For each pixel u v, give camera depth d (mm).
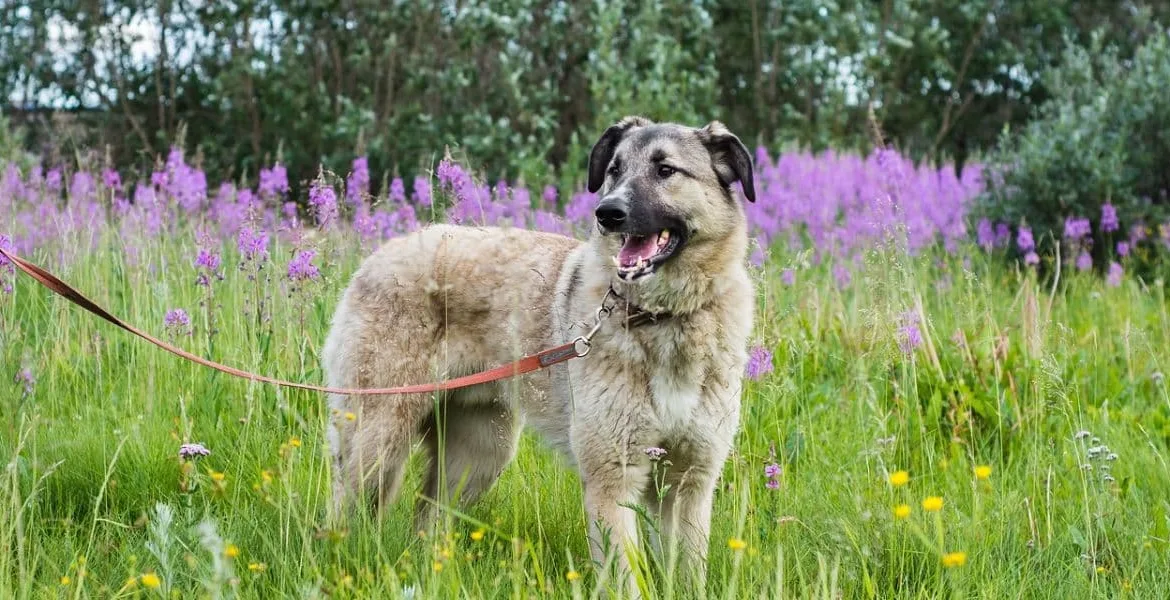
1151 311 7684
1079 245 9227
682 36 16047
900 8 17062
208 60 16141
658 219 4156
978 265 9117
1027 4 19547
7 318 5148
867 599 3609
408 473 4902
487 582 3668
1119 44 19797
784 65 17438
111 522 3947
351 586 3365
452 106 14844
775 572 3553
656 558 3928
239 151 15438
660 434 4043
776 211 9562
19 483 4309
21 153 11273
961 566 3521
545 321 4492
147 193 7484
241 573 3709
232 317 6156
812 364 6020
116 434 4844
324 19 15734
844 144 15961
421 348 4633
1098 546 4035
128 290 6500
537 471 4668
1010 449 5016
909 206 9164
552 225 7414
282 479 3699
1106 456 4418
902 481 3352
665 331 4051
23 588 3354
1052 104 12070
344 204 6461
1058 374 4984
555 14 15398
